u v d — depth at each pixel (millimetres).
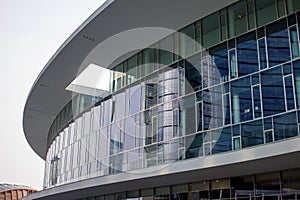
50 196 23688
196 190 16719
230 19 15484
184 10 16031
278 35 13695
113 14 16547
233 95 14461
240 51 14750
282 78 13156
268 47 13859
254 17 14633
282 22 13695
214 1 15359
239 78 14461
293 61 12992
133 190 19891
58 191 22141
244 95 14109
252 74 14086
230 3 15469
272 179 14219
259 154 12555
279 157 12219
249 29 14703
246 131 13648
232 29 15305
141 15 16469
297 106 12500
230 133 14117
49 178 27578
